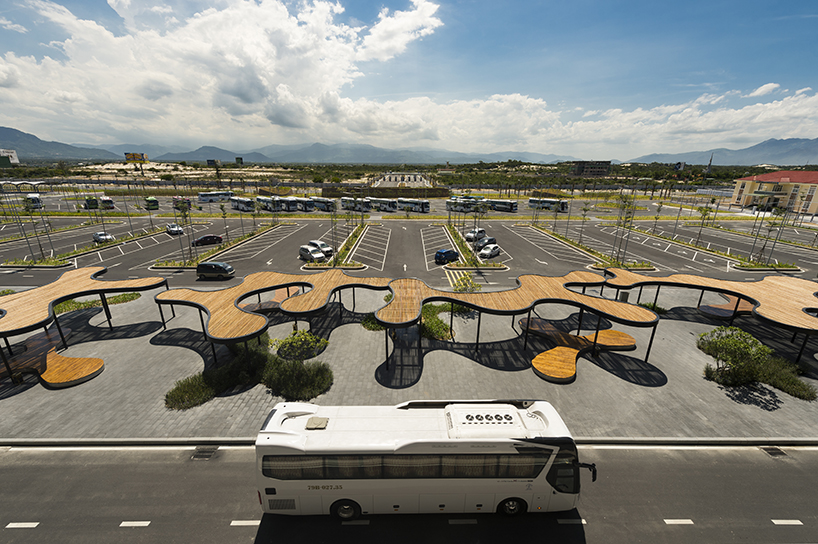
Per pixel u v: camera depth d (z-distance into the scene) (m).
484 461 11.49
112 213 71.88
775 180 85.50
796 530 11.92
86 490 13.09
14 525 11.75
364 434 11.70
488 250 45.50
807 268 41.44
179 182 132.25
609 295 33.44
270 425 11.99
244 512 12.35
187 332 25.22
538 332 25.05
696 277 28.72
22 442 15.23
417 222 70.88
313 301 23.22
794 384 19.22
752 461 14.83
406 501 11.92
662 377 20.42
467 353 22.94
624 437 15.82
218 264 36.56
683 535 11.70
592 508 12.64
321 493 11.71
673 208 91.62
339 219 71.75
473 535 11.78
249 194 107.19
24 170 146.12
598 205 94.75
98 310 28.61
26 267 38.97
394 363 21.69
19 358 21.28
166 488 13.21
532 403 12.95
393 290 24.78
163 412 17.14
